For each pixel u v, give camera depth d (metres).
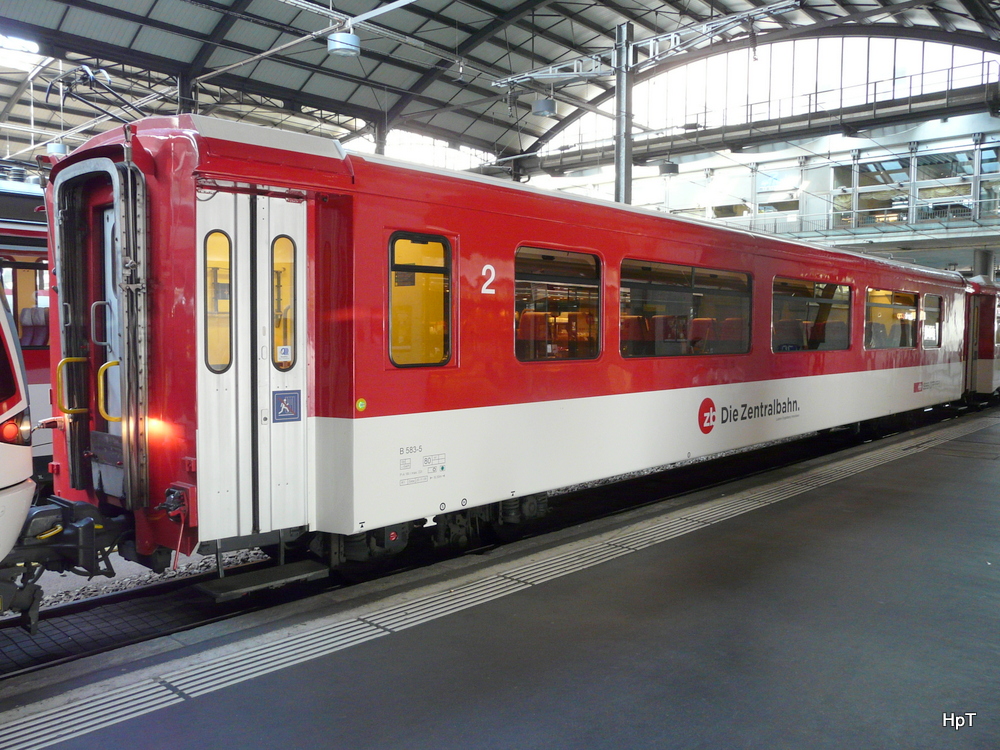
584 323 6.86
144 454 4.76
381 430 5.24
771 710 3.60
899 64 28.56
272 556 6.17
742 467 11.25
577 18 24.97
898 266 12.42
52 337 5.68
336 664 4.05
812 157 30.17
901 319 12.66
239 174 4.59
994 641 4.37
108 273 5.24
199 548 4.82
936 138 27.38
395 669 3.99
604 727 3.45
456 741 3.32
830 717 3.54
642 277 7.43
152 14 18.19
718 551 6.03
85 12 17.52
